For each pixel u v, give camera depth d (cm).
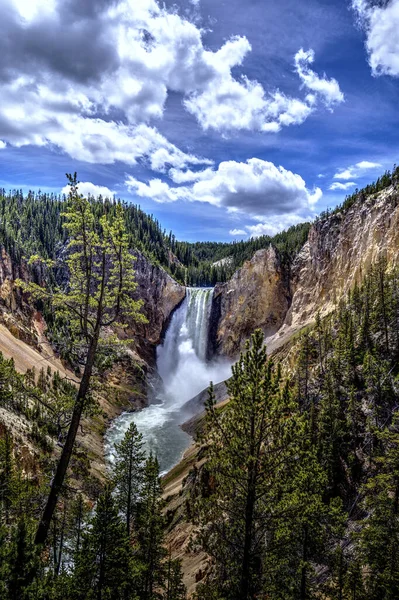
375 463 2477
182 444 6056
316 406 3341
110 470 4800
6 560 1049
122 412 7656
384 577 1480
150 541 2147
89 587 1390
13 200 15912
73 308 1273
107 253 1308
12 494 2633
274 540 1316
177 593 2100
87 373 1276
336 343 4097
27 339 8544
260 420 1208
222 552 1264
